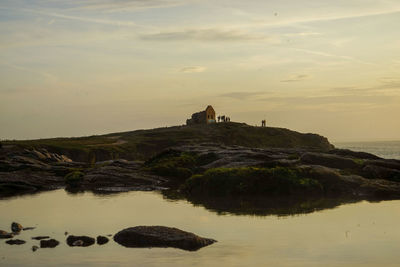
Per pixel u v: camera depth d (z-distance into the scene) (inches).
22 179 2288.4
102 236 1073.5
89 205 1624.0
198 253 964.0
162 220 1318.9
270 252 969.5
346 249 988.6
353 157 2605.8
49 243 1033.5
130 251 978.1
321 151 2800.2
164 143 5703.7
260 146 6092.5
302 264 887.1
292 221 1286.9
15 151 3659.0
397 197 1776.6
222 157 2699.3
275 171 1919.3
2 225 1284.4
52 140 6048.2
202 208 1530.5
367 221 1277.1
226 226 1226.0
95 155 4817.9
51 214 1443.2
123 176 2335.1
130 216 1390.3
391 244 1025.5
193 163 2723.9
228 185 1893.5
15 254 961.5
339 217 1339.8
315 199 1736.0
